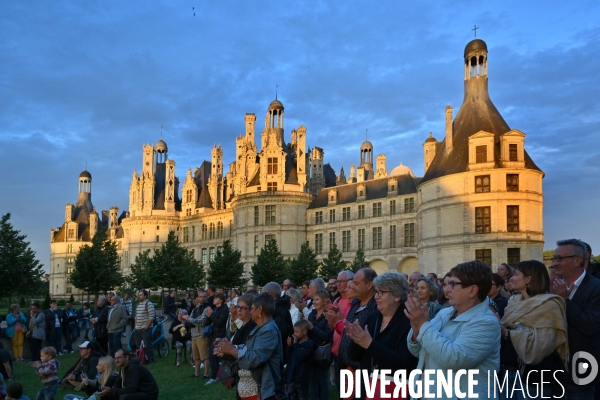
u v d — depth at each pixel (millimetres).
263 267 71312
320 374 12781
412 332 6938
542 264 7867
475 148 60500
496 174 58969
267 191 89938
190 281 74188
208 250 113375
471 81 66688
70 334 28891
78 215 154125
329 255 73250
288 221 89625
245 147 101938
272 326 9570
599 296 7984
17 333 26156
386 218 80562
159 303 78938
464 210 60250
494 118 63812
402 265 78750
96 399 12562
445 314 6875
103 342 23844
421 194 67438
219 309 18453
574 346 7750
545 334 7289
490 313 6410
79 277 68250
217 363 18938
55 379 14383
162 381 19578
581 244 8445
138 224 119500
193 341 20469
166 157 128000
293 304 16031
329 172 119000
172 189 122688
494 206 58656
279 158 91625
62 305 86500
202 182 121000
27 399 12562
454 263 60625
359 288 9562
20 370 23078
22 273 47219
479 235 58875
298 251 89438
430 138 76125
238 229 92625
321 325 12469
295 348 12086
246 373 9711
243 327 10797
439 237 62469
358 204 84938
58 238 151375
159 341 26453
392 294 7656
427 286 11320
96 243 69438
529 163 60812
